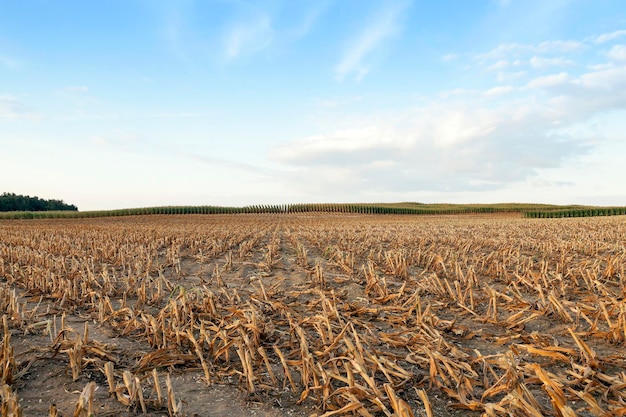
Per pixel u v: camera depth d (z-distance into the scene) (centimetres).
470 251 1136
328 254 1122
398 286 773
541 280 749
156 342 472
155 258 1127
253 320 480
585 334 503
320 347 439
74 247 1263
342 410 315
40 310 628
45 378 386
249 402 352
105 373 378
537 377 372
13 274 858
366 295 711
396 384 371
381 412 328
